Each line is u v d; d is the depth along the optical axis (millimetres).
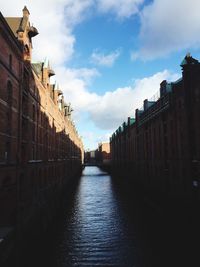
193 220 26172
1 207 20391
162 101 37094
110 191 60219
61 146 53188
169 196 34344
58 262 21078
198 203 25891
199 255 21453
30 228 24844
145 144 49188
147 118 47188
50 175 39188
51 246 24719
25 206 23750
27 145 26047
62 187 52562
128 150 71125
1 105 19312
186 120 27781
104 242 25531
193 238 25312
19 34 24406
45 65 37781
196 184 26391
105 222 32812
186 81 28062
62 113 56094
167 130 35656
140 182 53500
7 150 21219
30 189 27062
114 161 107938
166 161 36406
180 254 21859
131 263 20656
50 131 40031
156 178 41406
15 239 19891
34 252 23266
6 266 17078
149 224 31172
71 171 76000
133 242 25219
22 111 25625
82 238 26922
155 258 21406
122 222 32469
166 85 36500
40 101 32781
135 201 46500
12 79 21812
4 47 19812
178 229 28188
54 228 30938
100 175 109812
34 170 28891
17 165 22734
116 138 100625
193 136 27328
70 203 46531
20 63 23844
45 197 33969
